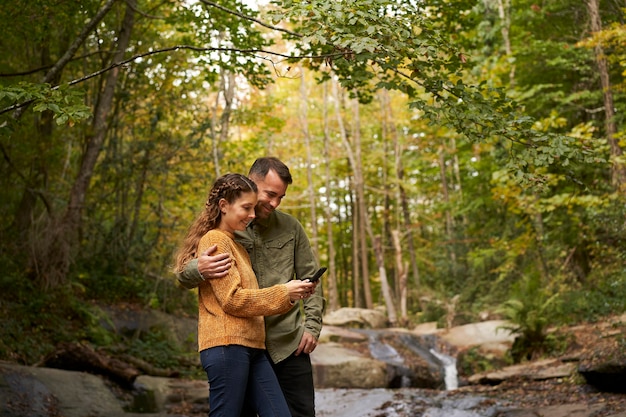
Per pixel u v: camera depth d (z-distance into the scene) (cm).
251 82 809
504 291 1786
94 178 1614
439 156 2592
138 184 1458
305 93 2530
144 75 1396
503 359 1278
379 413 741
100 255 1356
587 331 1100
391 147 2747
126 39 1193
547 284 1453
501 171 1222
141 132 1442
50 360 850
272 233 353
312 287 290
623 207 1080
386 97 2559
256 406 295
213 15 837
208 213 300
